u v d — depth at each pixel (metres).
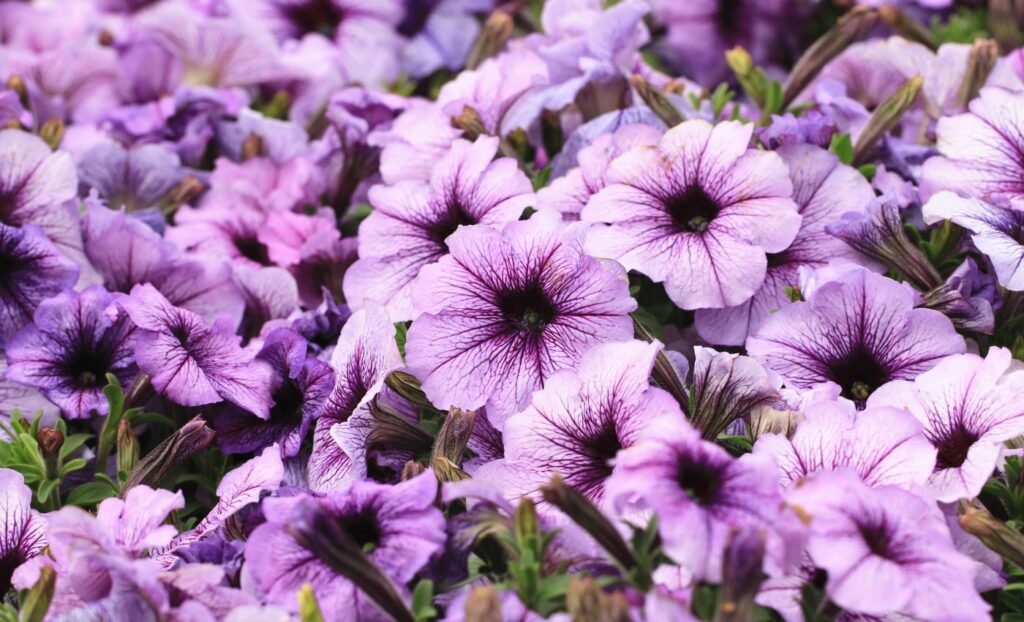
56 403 0.74
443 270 0.71
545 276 0.70
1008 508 0.69
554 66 0.82
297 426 0.73
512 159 0.75
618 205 0.73
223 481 0.70
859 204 0.74
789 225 0.72
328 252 0.80
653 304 0.76
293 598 0.65
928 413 0.68
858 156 0.79
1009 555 0.65
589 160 0.76
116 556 0.64
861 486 0.63
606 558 0.65
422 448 0.71
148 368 0.73
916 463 0.66
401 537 0.65
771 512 0.62
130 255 0.78
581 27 0.83
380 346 0.71
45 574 0.65
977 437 0.68
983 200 0.74
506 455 0.68
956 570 0.62
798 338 0.71
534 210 0.76
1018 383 0.67
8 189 0.78
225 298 0.79
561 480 0.63
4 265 0.77
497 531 0.65
